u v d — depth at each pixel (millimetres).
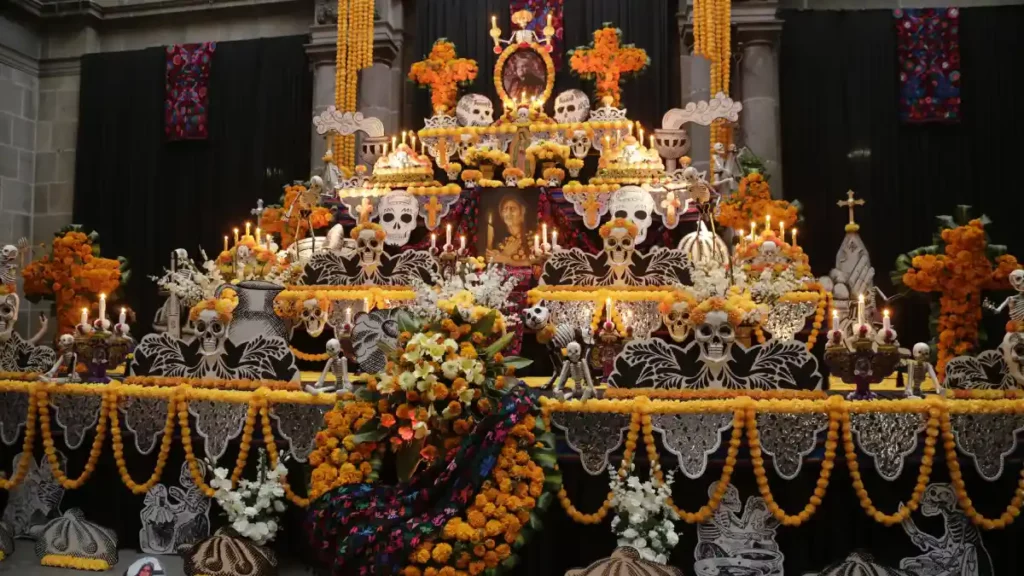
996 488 3697
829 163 8430
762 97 8406
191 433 4152
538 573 3783
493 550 3328
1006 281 4430
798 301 4840
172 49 10133
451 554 3277
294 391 4008
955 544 3619
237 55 9992
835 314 4426
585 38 8922
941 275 4488
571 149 6504
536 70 7305
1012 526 3723
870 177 8359
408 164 6391
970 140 8258
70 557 4074
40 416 4336
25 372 4492
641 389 3740
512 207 5754
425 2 9250
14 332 4574
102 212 10234
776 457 3609
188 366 4199
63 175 10594
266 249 5695
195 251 9977
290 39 9867
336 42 9445
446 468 3553
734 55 8547
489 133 6535
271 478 3891
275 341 4137
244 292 4281
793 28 8578
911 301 8000
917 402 3598
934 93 8273
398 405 3615
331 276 5418
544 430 3621
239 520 3820
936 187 8273
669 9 9086
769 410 3596
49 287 5863
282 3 10094
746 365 3725
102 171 10266
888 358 3697
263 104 9883
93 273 5812
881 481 3699
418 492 3512
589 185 5758
